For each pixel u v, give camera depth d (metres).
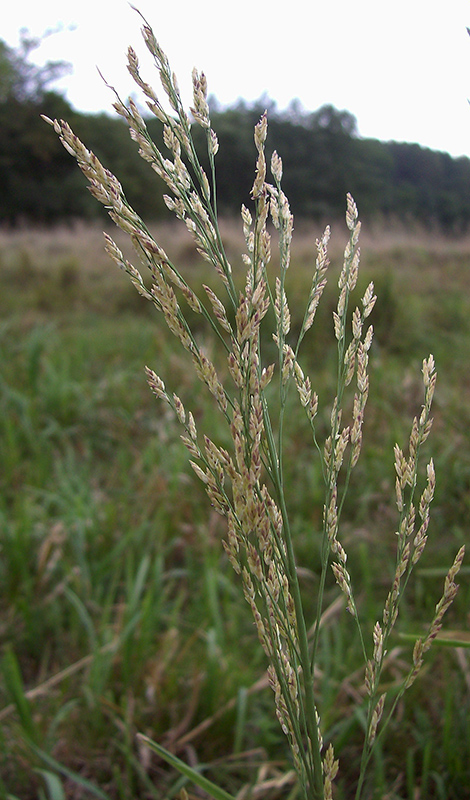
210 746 1.58
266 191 0.65
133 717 1.62
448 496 2.74
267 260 0.60
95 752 1.56
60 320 6.69
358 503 2.82
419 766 1.48
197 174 0.62
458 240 12.40
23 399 3.52
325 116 26.14
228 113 22.02
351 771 1.51
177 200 0.62
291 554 0.67
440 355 5.17
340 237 11.91
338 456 0.68
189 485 2.89
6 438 3.23
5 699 1.74
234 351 0.61
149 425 3.64
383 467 3.01
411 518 0.68
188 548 2.40
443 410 3.65
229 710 1.62
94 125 21.94
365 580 2.06
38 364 3.91
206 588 2.14
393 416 3.48
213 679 1.66
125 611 1.92
